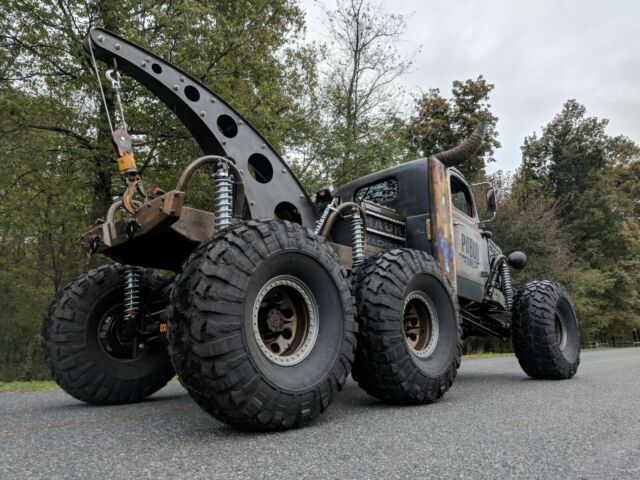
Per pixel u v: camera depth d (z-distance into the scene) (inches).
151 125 394.6
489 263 222.4
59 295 138.2
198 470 66.6
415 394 122.3
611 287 1311.5
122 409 129.2
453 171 200.4
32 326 531.8
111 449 79.8
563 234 1144.2
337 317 105.6
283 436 88.4
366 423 101.0
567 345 205.3
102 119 394.3
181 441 85.2
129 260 129.6
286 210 143.2
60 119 406.6
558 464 70.4
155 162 435.8
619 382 183.5
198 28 387.2
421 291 133.3
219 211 109.5
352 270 132.6
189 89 126.0
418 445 81.2
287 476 63.7
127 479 62.6
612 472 66.8
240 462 70.6
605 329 1459.2
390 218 167.8
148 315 144.6
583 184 1637.6
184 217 111.1
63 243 433.1
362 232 145.1
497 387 169.3
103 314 141.6
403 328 123.6
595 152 1680.6
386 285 122.0
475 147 194.9
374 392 123.0
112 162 409.7
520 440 85.0
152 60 121.0
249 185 130.1
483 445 81.3
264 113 432.1
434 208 169.3
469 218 209.2
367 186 193.2
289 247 99.8
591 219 1541.6
